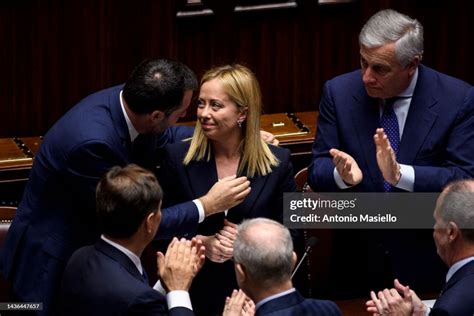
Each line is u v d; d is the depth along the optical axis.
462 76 23.62
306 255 16.06
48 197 15.85
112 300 12.87
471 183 13.34
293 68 23.23
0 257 16.25
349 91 16.27
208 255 15.48
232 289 15.95
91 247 13.45
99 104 15.59
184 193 15.80
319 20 23.00
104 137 15.23
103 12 22.17
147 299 12.83
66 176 15.47
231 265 15.90
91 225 15.91
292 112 23.28
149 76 14.93
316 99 23.48
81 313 13.04
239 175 15.78
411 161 15.93
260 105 15.64
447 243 13.27
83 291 13.05
